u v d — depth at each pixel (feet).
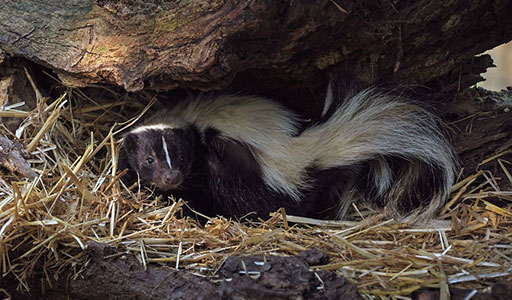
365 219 7.17
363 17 6.81
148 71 6.86
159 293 6.48
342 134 7.29
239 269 6.38
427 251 6.66
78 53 7.02
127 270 6.56
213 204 7.53
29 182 6.97
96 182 7.13
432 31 7.00
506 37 7.16
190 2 6.72
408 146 7.29
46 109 7.27
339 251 6.61
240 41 6.72
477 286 6.32
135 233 6.75
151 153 7.36
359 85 7.25
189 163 7.44
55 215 6.80
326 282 6.29
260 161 7.36
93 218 6.84
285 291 6.25
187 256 6.59
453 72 7.34
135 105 7.72
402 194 7.33
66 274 6.68
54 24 7.08
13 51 7.18
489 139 7.27
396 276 6.39
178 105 7.64
